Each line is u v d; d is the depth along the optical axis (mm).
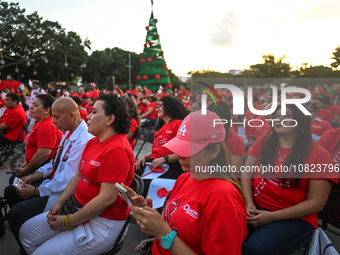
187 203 1114
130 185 1820
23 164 2836
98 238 1646
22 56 32375
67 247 1594
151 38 20438
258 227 1654
